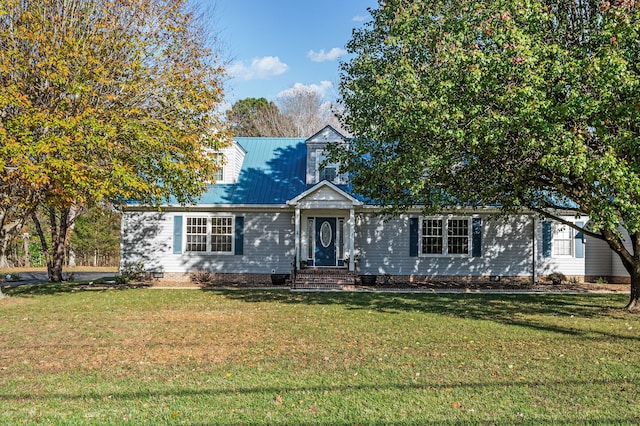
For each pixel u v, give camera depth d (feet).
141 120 52.85
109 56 55.52
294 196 81.46
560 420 19.95
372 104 52.08
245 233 81.41
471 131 38.01
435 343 34.60
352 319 44.88
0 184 52.37
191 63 62.95
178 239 81.41
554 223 81.30
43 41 49.44
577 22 44.60
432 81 41.39
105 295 62.95
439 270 80.84
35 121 45.03
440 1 48.06
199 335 37.32
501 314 48.19
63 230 85.10
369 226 81.41
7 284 81.20
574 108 35.50
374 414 20.54
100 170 47.88
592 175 34.53
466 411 20.95
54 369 27.68
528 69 36.01
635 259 51.03
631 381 25.43
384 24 56.54
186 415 20.34
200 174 60.08
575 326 41.45
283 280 78.28
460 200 51.55
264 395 22.98
